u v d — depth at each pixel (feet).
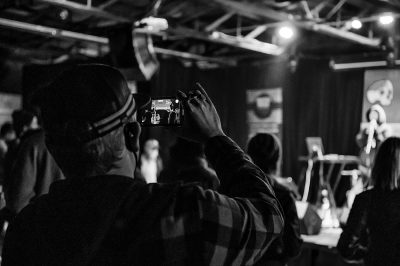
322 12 21.93
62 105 2.87
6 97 25.04
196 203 2.79
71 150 2.87
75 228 2.82
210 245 2.74
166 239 2.75
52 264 2.81
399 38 23.99
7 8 17.78
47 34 19.01
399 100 25.46
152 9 17.46
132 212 2.81
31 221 2.96
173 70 29.84
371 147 18.13
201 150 7.69
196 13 20.71
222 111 31.42
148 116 3.23
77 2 17.17
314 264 11.60
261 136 7.86
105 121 2.84
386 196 7.52
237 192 3.01
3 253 3.04
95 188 2.88
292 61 25.07
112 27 18.85
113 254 2.77
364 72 26.73
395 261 7.23
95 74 2.93
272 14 18.78
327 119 28.19
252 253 2.87
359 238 7.85
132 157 3.05
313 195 27.35
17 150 9.14
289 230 7.37
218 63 29.32
